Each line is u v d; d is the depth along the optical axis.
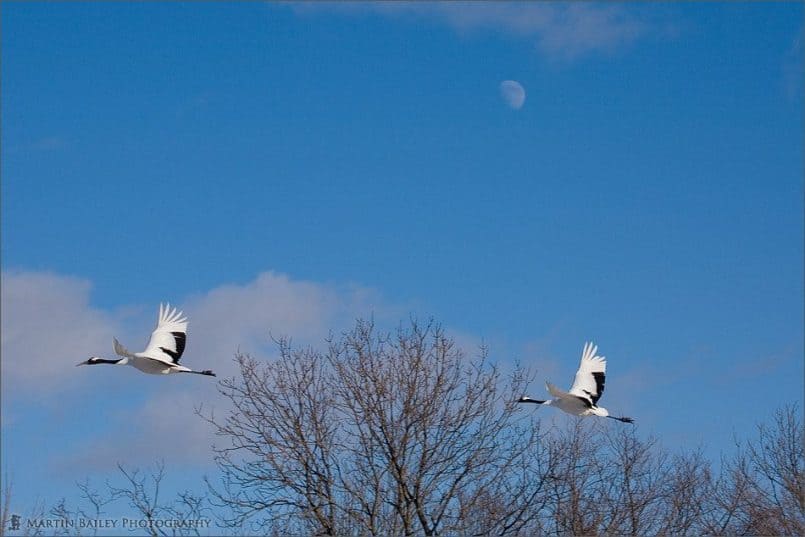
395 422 25.38
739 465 28.75
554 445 26.44
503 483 25.44
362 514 24.59
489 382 26.22
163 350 23.44
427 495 25.09
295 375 26.00
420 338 26.62
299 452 25.16
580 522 26.02
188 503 23.44
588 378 24.31
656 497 27.38
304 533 24.19
